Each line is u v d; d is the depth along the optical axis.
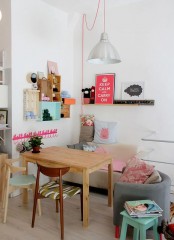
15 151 3.59
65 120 4.63
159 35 3.83
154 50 3.89
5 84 3.54
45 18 4.04
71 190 2.71
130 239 2.49
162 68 3.84
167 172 3.87
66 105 4.58
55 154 3.18
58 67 4.38
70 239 2.47
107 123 4.30
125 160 3.94
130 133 4.18
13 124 3.55
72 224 2.78
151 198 2.38
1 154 3.39
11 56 3.47
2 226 2.69
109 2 4.01
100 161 2.88
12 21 3.46
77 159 2.95
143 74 4.01
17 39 3.55
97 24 4.41
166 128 3.86
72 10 4.36
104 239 2.48
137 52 4.05
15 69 3.54
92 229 2.67
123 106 4.23
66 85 4.61
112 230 2.66
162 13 3.78
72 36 4.69
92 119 4.48
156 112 3.93
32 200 3.44
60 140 4.52
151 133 3.99
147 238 2.45
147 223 2.08
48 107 4.18
